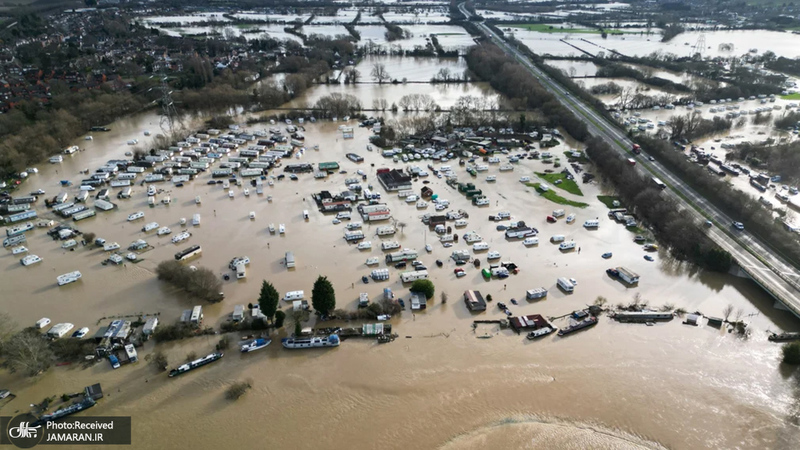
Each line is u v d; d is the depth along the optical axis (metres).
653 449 107.75
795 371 127.94
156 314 145.25
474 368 127.06
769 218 190.12
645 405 117.81
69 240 182.75
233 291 155.62
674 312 148.00
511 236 187.50
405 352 131.75
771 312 150.75
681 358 131.75
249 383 121.44
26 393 118.62
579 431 111.12
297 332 134.00
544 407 116.88
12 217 196.50
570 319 144.50
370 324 139.25
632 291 158.62
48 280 161.75
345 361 128.88
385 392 120.00
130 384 121.19
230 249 179.38
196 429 110.19
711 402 119.00
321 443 107.44
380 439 108.56
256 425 111.31
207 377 123.56
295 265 169.38
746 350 135.00
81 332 136.62
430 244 182.38
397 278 162.62
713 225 193.00
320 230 192.50
